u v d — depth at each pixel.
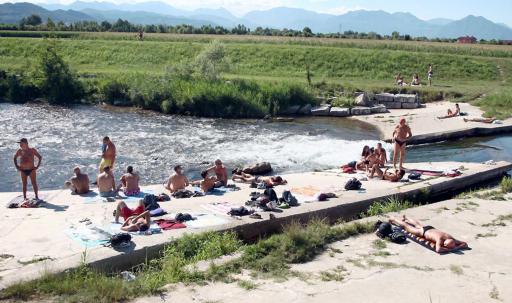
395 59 51.53
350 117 35.38
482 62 51.91
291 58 52.59
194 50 55.41
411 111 36.53
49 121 32.50
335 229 13.05
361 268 11.00
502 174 20.98
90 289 9.34
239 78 42.28
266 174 20.95
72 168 21.91
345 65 50.78
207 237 12.10
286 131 30.53
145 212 12.75
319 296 9.61
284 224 13.87
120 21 91.38
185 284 9.91
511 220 14.38
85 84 41.56
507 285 10.34
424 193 17.36
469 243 12.62
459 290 10.05
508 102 36.41
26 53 55.41
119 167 22.03
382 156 20.92
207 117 35.47
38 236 12.21
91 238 12.04
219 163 17.84
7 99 40.66
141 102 38.75
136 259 11.18
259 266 10.91
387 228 12.88
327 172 20.36
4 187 19.20
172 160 23.44
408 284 10.25
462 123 31.17
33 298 9.02
